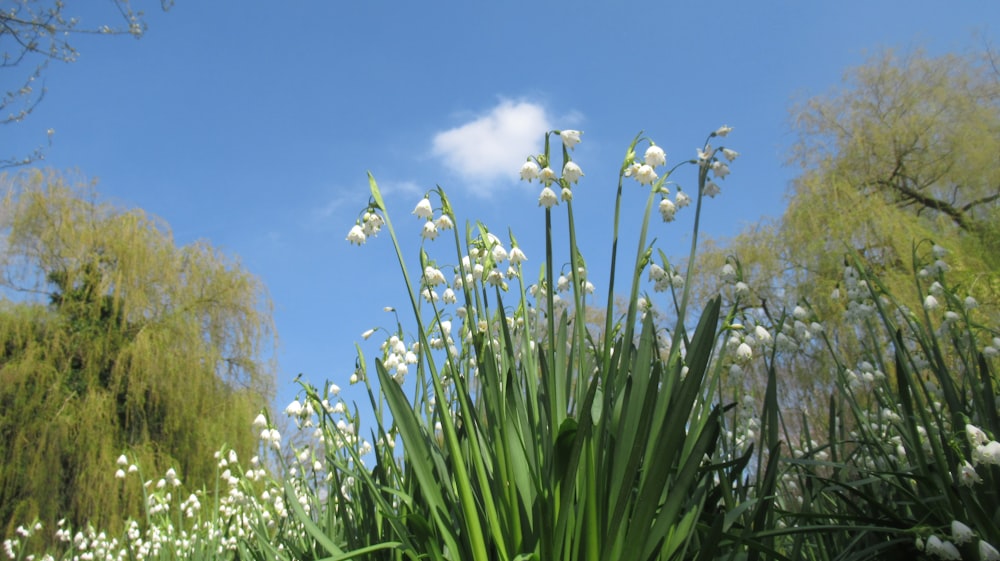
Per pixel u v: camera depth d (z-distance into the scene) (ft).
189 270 14.99
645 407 1.85
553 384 2.14
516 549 2.04
